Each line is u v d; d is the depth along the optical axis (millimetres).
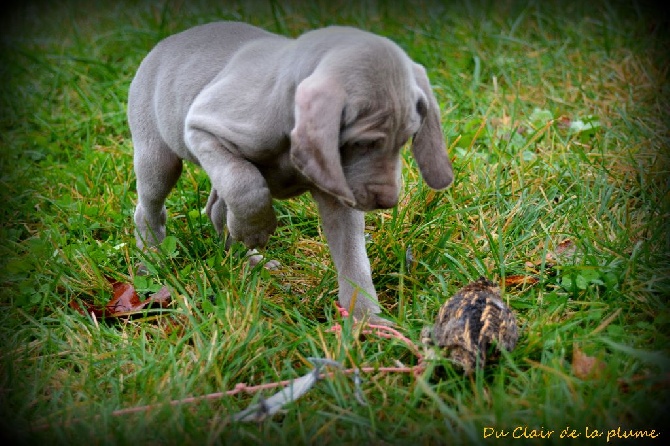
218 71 4188
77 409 3400
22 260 4547
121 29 8062
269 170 4047
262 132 3842
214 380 3578
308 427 3244
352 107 3412
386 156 3561
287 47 3916
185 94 4246
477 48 7477
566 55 7242
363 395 3320
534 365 3365
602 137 5910
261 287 4340
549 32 7711
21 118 6742
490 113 6340
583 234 4617
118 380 3629
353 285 3932
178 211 5297
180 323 4020
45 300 4184
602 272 4184
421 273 4379
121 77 7312
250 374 3629
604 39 7352
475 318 3436
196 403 3408
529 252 4594
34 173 5879
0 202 5391
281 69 3820
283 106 3764
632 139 5785
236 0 8586
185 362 3676
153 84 4473
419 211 4980
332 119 3334
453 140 5875
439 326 3502
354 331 3732
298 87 3426
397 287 4344
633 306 3996
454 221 4852
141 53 7699
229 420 3250
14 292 4348
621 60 7105
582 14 7914
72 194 5594
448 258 4344
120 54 7773
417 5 8320
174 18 8312
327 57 3527
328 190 3307
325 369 3459
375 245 4586
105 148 6227
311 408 3346
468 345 3348
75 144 6402
